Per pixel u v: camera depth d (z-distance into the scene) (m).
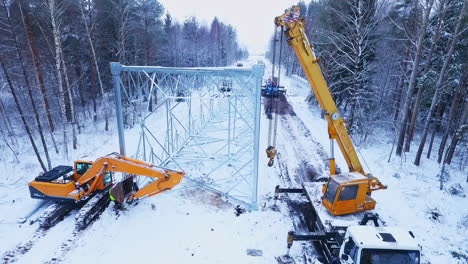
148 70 10.23
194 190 12.60
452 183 13.58
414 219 10.48
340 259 7.07
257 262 8.30
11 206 10.94
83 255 8.43
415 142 21.17
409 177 14.20
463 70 16.47
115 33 23.81
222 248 8.89
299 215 10.91
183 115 25.94
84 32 21.56
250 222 10.26
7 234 9.26
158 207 11.09
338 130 9.46
